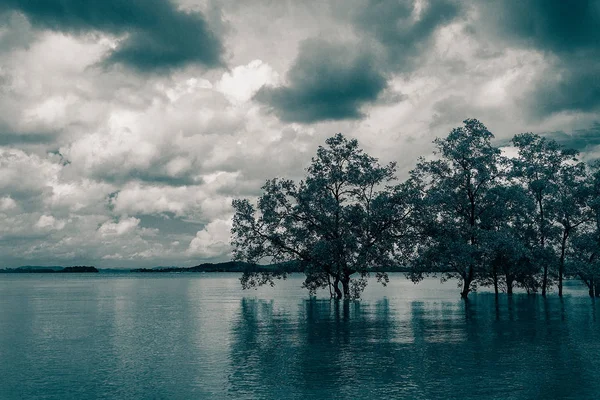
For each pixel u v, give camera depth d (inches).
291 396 660.7
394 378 751.7
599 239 2443.4
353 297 2369.6
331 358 908.0
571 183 2475.4
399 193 2265.0
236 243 2417.6
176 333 1283.2
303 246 2386.8
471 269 2437.3
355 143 2336.4
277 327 1381.6
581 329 1272.1
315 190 2300.7
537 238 2493.8
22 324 1536.7
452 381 730.8
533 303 2160.4
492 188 2288.4
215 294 3708.2
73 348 1058.1
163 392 688.4
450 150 2269.9
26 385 733.3
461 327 1328.7
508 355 924.6
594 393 666.8
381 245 2282.2
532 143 2514.8
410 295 3065.9
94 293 4018.2
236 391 687.7
